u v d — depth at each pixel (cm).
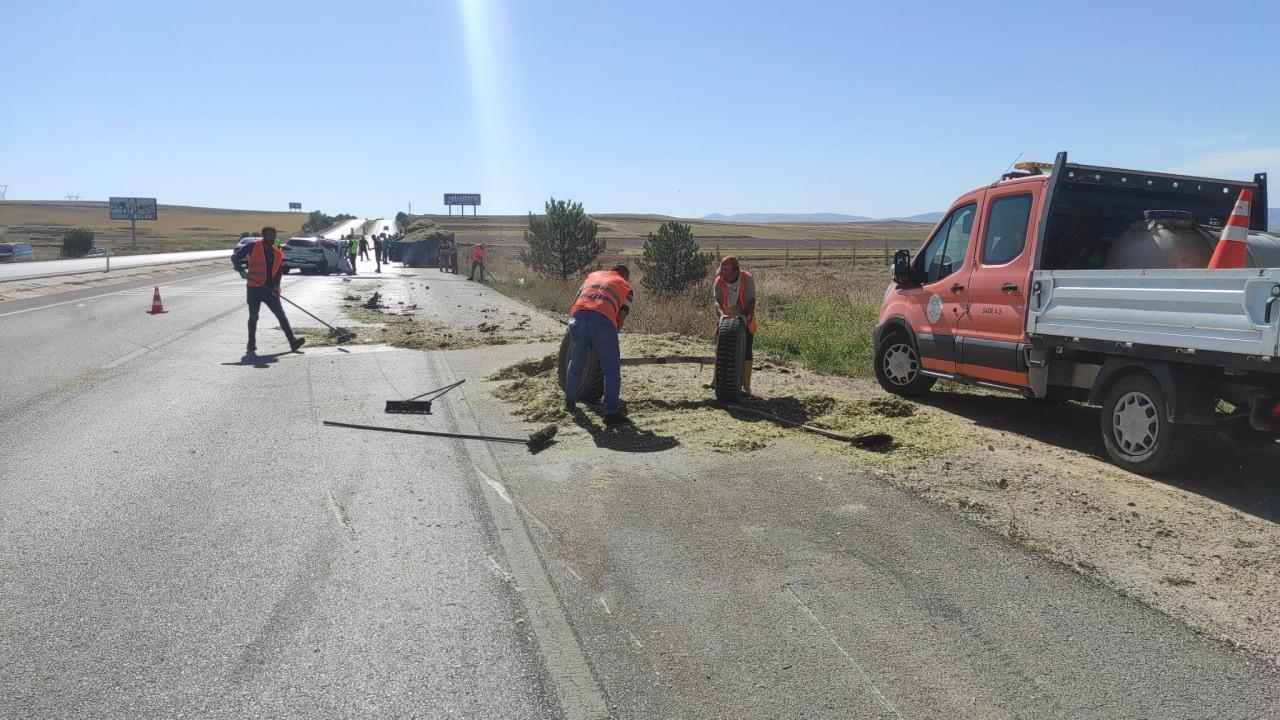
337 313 1817
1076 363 680
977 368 776
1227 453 662
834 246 8581
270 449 664
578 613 380
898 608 386
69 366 1071
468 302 2180
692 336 1438
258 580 413
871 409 789
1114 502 536
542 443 669
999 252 757
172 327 1515
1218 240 659
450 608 384
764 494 543
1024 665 338
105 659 338
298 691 316
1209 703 313
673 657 342
